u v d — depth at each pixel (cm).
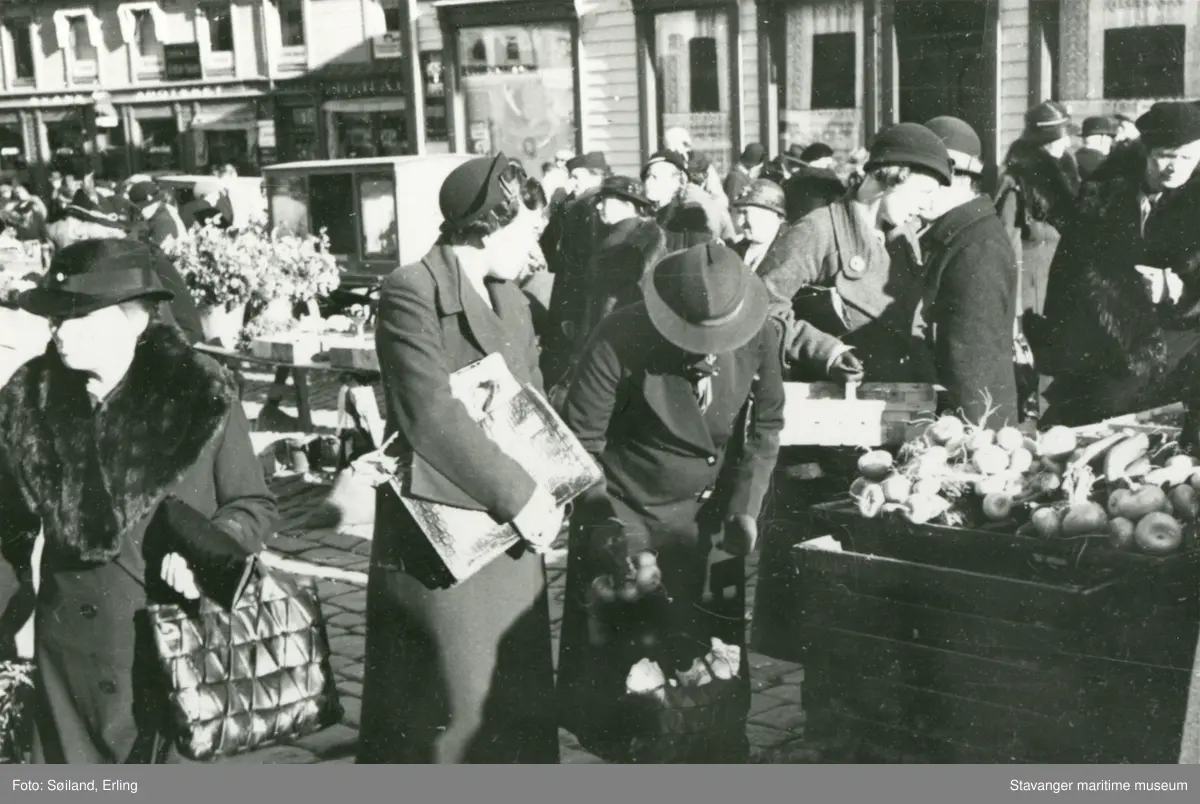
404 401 333
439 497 333
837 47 1200
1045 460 353
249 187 1509
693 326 354
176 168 2189
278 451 820
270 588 335
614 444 379
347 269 1364
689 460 373
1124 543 318
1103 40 1041
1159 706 313
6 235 1362
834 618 357
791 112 1244
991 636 330
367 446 719
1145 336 557
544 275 574
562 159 1453
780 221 532
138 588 327
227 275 853
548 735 356
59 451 329
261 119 2142
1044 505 338
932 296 421
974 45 1086
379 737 354
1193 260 552
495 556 338
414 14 1670
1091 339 564
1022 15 1062
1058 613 320
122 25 2122
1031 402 571
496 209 338
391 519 348
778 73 1252
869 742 351
